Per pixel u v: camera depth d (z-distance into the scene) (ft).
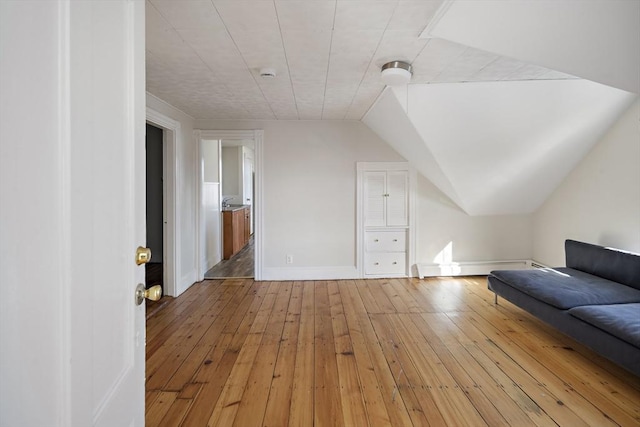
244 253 21.93
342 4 5.77
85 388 2.09
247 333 9.84
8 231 1.55
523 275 10.87
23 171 1.61
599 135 11.33
